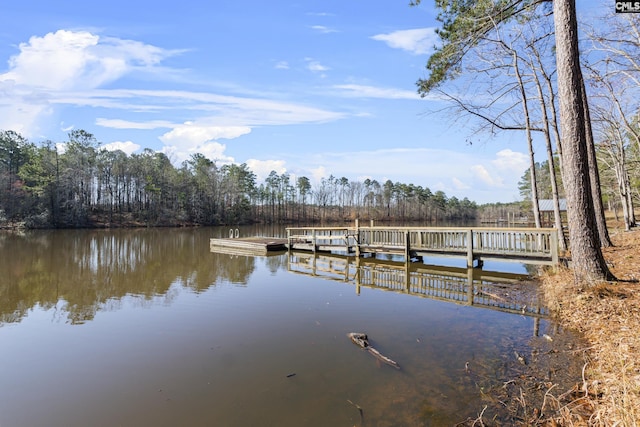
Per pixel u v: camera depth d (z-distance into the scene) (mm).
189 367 4590
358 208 78375
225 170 62812
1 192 37500
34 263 14188
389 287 9422
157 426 3309
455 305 7312
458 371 4121
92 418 3482
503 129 12039
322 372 4309
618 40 9688
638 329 4090
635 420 2383
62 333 6004
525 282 9422
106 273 11969
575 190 6328
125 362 4789
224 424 3295
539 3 8781
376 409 3418
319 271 12305
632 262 8023
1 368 4648
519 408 3221
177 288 9570
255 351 5066
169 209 50656
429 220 79812
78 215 41344
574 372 3795
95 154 46719
